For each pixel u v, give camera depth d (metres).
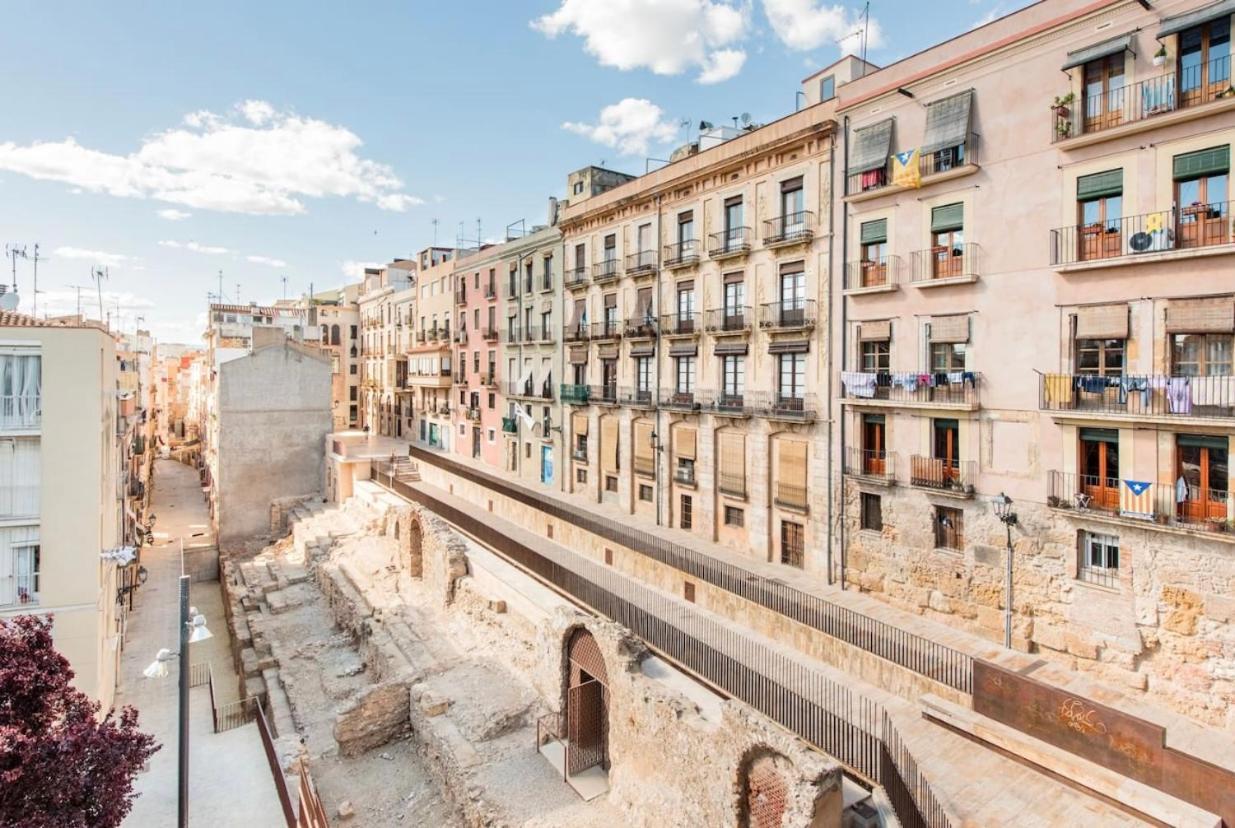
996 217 20.61
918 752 15.45
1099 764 14.13
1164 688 17.09
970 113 21.06
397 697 20.84
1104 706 14.15
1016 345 20.20
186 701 13.93
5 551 19.92
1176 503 17.03
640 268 34.16
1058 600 19.17
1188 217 17.08
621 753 16.02
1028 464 19.92
